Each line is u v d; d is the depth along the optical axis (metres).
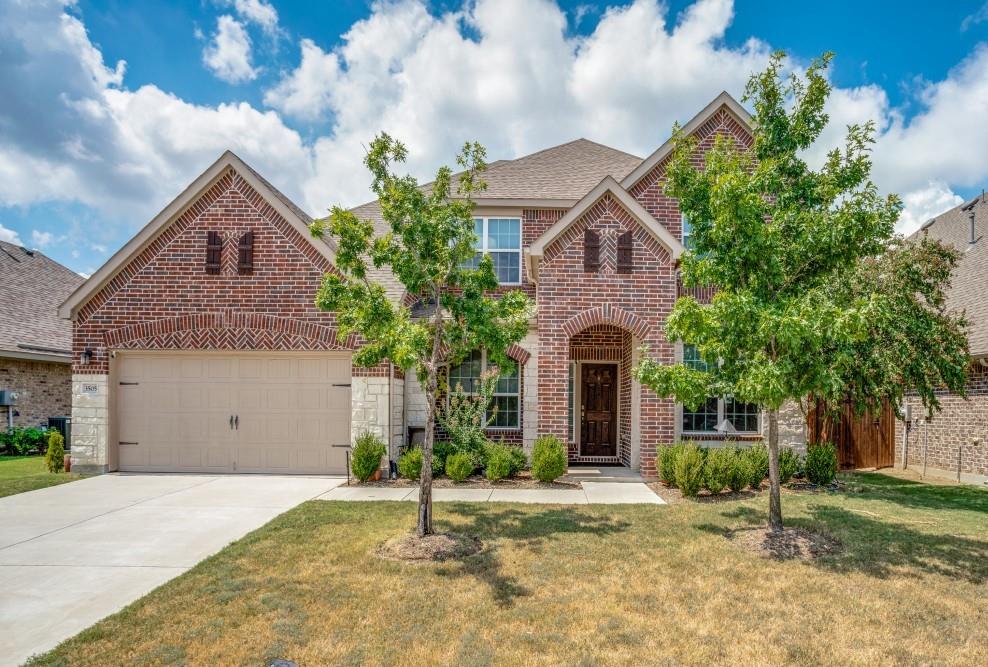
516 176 15.68
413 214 6.99
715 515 8.28
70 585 5.63
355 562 6.16
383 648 4.23
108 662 4.06
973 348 11.73
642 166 13.66
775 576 5.75
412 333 6.51
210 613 4.86
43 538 7.25
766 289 6.96
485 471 11.59
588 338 14.23
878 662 4.04
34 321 19.16
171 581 5.64
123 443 12.12
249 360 12.07
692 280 7.59
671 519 8.05
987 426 11.95
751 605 5.03
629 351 13.28
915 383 10.57
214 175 11.94
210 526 7.82
